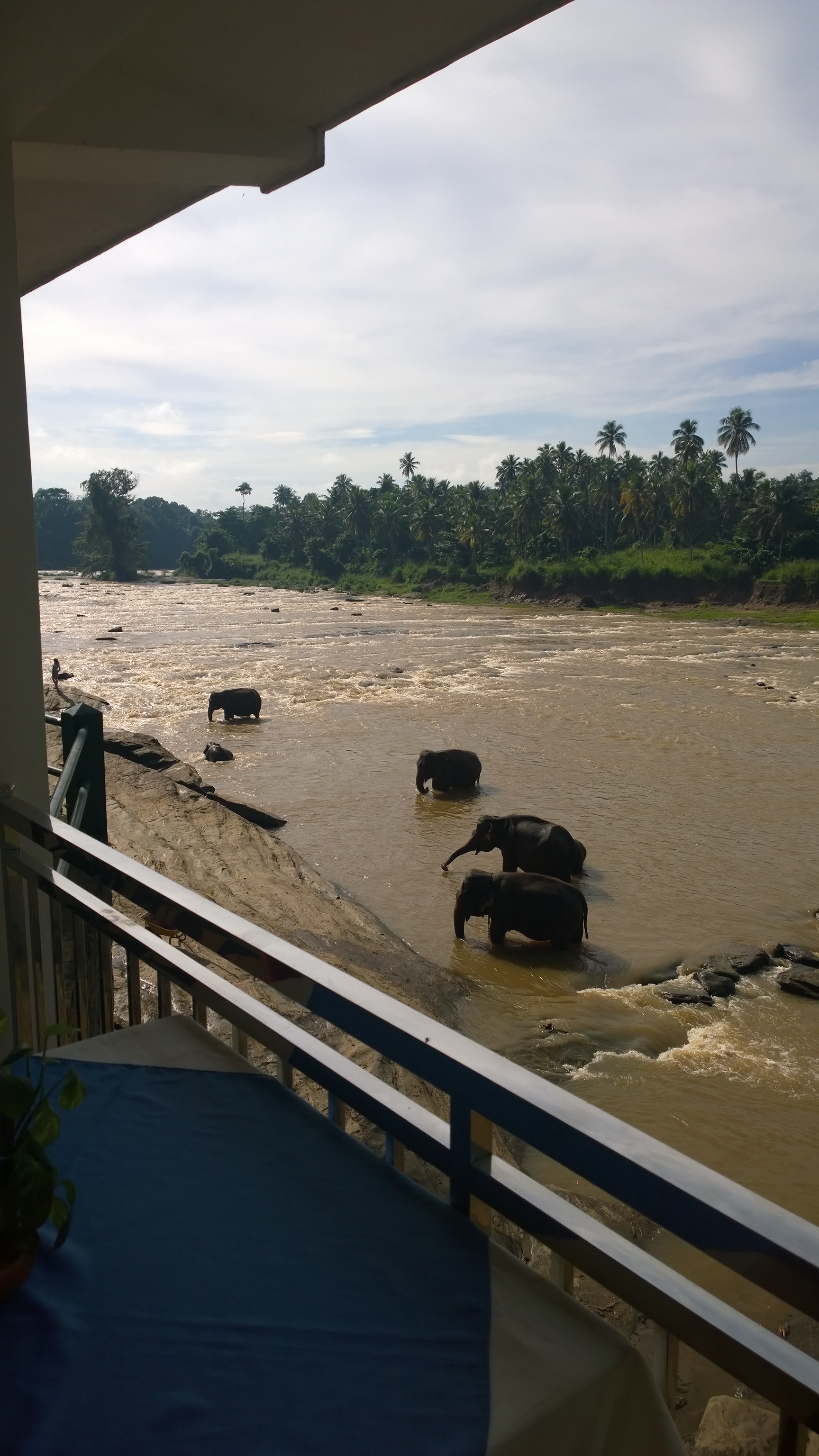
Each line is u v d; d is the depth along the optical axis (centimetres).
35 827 273
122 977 641
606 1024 953
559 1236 154
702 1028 953
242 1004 221
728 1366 129
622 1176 130
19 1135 164
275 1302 158
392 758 2230
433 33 289
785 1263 110
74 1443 133
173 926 223
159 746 1905
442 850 1566
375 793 1925
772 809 1806
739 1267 116
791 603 7106
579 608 7750
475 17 280
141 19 235
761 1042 918
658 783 2011
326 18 281
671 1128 756
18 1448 133
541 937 1154
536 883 1170
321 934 1041
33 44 252
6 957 301
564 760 2217
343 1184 187
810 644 4866
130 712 2802
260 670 3722
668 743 2392
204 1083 223
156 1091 220
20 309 309
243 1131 205
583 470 11775
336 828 1684
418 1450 130
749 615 6838
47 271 526
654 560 8388
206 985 229
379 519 11525
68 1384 143
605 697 3084
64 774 353
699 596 7600
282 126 343
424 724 2638
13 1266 161
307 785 1984
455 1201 175
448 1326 151
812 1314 109
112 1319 155
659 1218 125
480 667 3838
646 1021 960
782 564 7588
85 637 5059
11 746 312
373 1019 171
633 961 1132
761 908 1308
